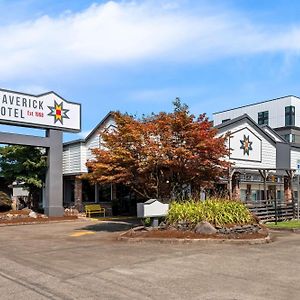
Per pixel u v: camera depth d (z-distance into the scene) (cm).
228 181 2208
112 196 2845
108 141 1711
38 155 2592
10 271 899
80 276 834
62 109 2564
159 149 1562
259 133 2867
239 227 1412
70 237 1541
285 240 1395
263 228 1545
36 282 791
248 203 2244
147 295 688
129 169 1644
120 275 837
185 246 1229
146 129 1612
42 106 2466
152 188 1730
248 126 2775
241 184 2727
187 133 1591
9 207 2450
